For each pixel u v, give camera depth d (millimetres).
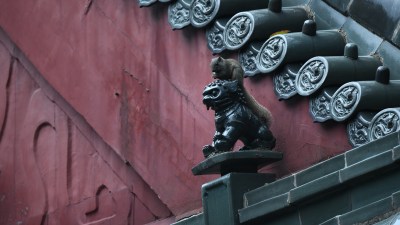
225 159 17891
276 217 17281
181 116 20609
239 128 18031
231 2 19422
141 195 21953
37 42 24094
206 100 18109
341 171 16172
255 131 18203
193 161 20344
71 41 23203
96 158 23156
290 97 18250
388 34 18484
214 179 19406
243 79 18719
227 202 17781
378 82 17578
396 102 17516
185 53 20500
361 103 17328
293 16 19219
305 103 18219
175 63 20719
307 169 16844
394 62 18266
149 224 21547
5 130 25328
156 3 20922
